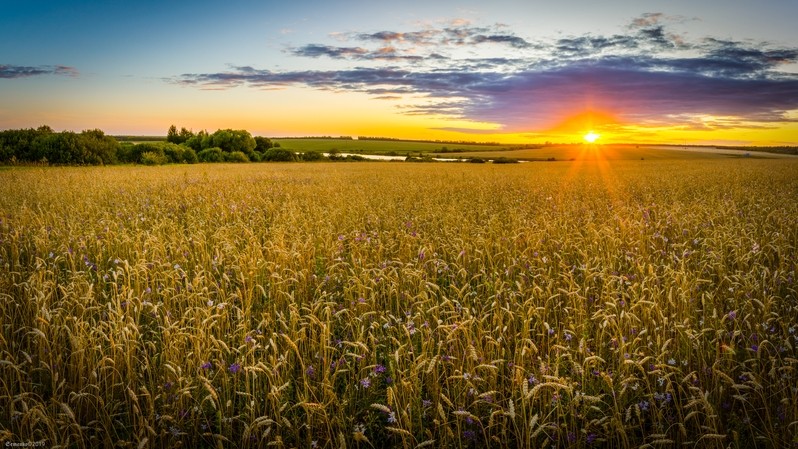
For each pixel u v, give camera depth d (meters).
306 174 34.50
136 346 4.26
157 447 3.59
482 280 6.52
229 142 80.06
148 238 7.62
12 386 3.68
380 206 13.19
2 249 7.66
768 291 5.47
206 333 4.55
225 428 3.62
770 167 42.25
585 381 3.95
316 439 3.65
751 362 3.95
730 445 3.36
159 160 54.75
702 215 10.59
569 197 16.88
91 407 3.82
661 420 3.59
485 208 12.91
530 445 3.53
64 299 4.91
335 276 6.36
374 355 4.29
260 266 6.48
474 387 3.61
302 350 4.60
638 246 7.73
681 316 4.80
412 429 3.67
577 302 5.31
